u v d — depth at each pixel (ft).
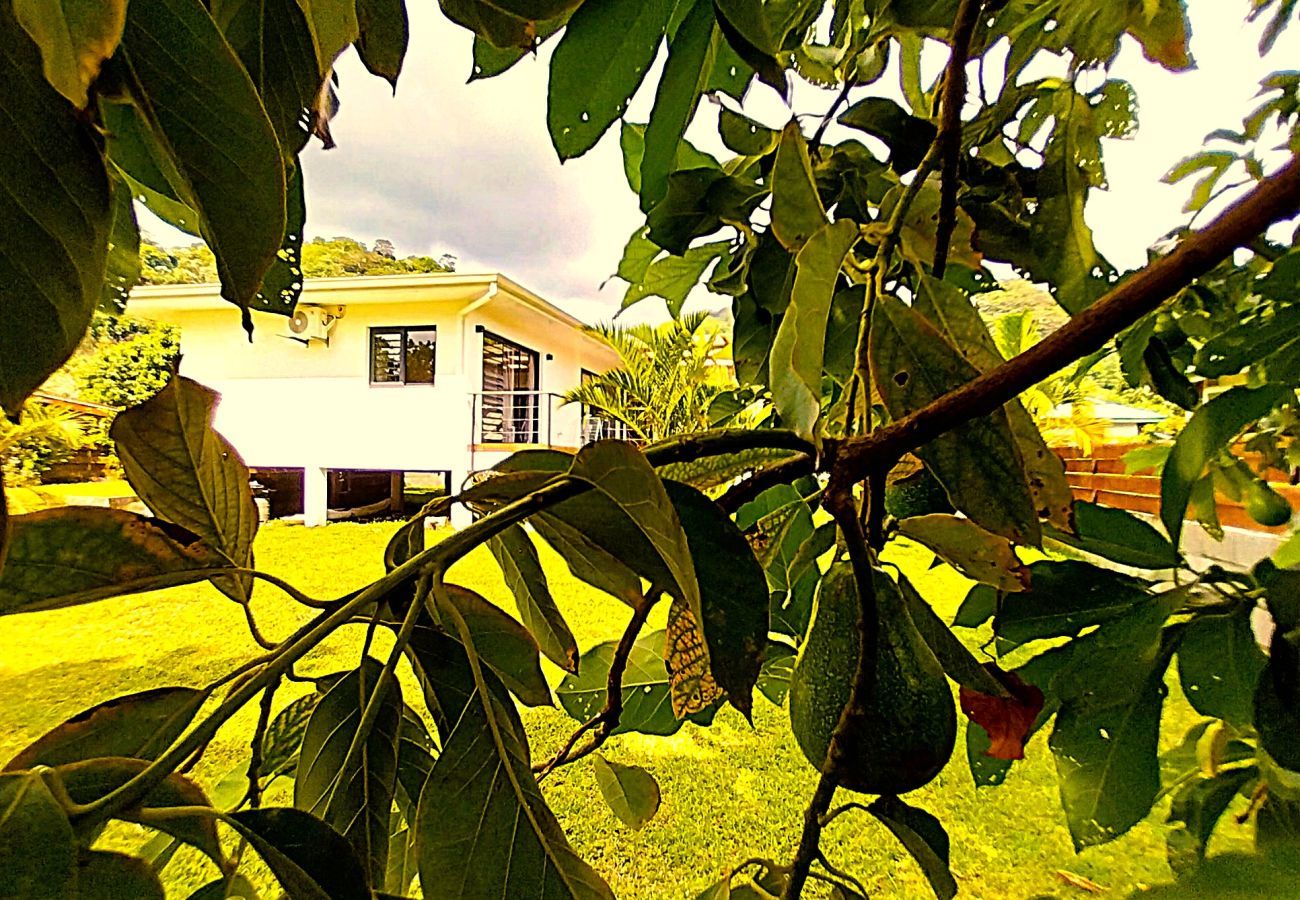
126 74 0.83
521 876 1.09
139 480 1.28
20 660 12.44
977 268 3.00
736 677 1.10
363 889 0.93
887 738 1.42
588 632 13.33
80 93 0.67
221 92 0.86
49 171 0.71
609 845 6.90
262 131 0.88
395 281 25.72
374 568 18.86
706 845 6.86
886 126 2.62
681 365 20.88
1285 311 2.78
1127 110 2.58
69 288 0.71
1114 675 1.97
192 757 1.06
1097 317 1.16
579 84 1.80
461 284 25.75
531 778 1.18
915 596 1.64
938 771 1.46
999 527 1.39
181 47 0.83
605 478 0.98
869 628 1.31
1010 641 2.16
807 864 1.35
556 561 19.52
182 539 1.27
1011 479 1.38
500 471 1.61
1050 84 2.63
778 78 1.56
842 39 2.86
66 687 11.06
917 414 1.23
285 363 28.55
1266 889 0.80
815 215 1.65
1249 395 1.83
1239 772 2.23
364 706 1.37
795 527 2.46
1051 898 1.91
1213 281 3.25
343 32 1.08
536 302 28.91
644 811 2.35
